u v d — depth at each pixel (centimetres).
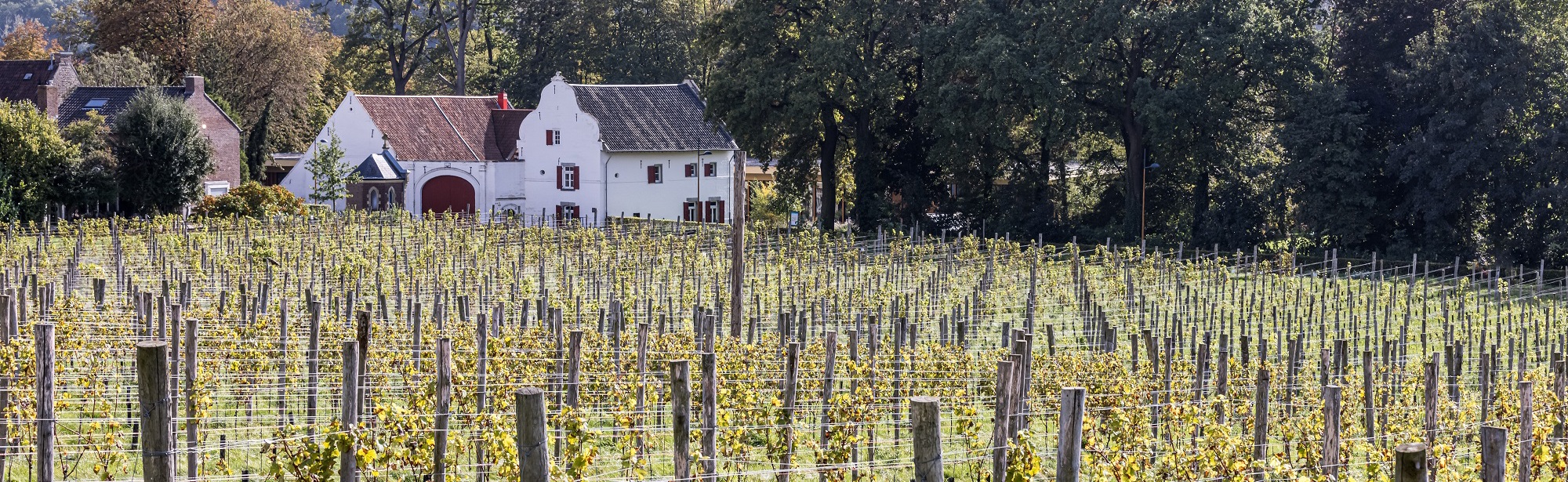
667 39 8638
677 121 7144
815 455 1402
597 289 2898
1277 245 5250
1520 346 2623
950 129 5322
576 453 1153
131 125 5366
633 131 6950
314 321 1564
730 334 2411
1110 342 2078
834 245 4694
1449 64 4753
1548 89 4731
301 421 1550
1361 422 1755
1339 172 4878
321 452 1077
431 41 9494
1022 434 1048
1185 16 5094
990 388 1820
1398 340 2330
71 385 1470
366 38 9019
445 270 3509
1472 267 4606
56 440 1294
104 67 6800
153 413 843
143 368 840
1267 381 1441
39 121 5203
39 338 968
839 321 2859
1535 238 4769
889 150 6150
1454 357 1892
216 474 1320
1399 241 5044
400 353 1706
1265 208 5262
